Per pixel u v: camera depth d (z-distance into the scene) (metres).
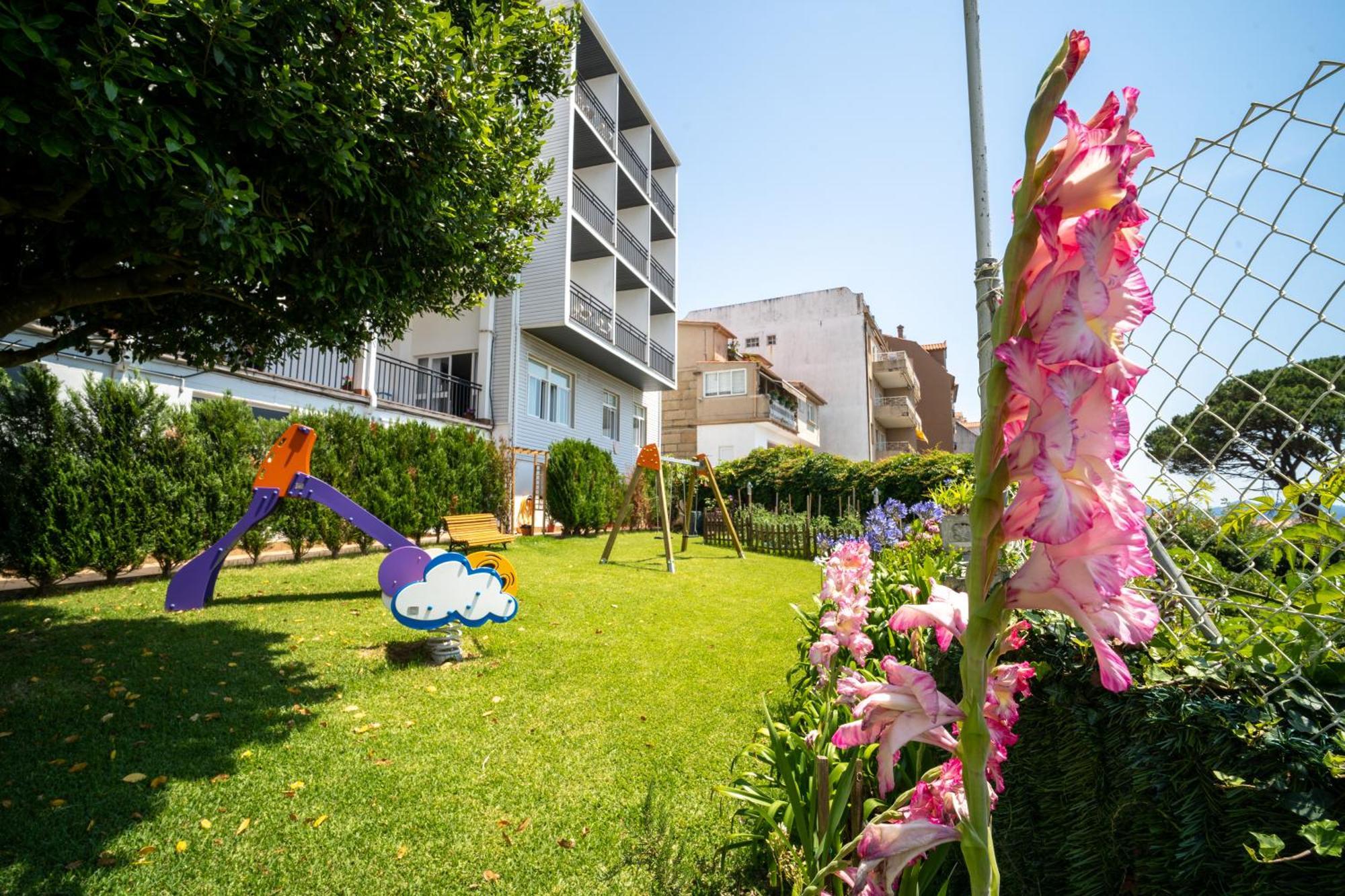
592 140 17.02
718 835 2.59
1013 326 0.58
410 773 3.09
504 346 15.24
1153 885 1.36
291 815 2.71
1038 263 0.58
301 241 3.83
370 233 4.52
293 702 3.85
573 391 18.30
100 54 2.76
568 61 6.84
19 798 2.69
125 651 4.48
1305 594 1.42
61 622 5.11
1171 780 1.32
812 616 3.48
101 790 2.79
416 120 4.28
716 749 3.40
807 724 2.49
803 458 19.31
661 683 4.45
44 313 4.01
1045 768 1.66
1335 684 1.25
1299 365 1.36
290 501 8.33
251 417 7.91
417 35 4.20
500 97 5.76
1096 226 0.51
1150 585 1.72
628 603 7.22
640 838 2.58
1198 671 1.35
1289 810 1.14
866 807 1.79
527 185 6.89
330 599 6.56
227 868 2.37
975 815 0.59
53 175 3.20
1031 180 0.58
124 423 6.59
